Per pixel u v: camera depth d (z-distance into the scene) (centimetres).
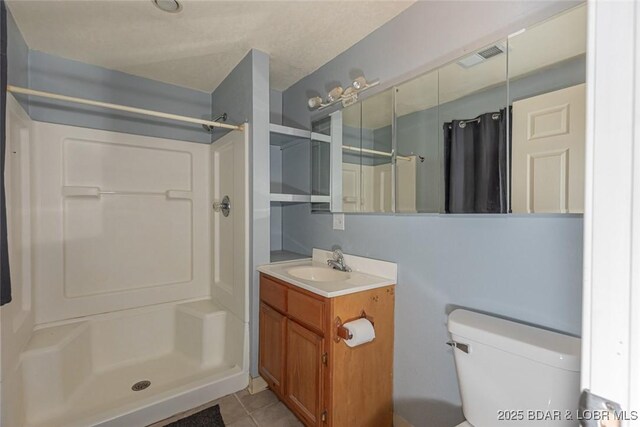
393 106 162
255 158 196
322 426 143
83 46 191
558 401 89
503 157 117
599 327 41
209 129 260
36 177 193
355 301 145
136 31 175
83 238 210
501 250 118
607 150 40
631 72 38
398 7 155
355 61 188
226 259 230
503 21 117
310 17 162
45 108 198
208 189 261
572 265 100
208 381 186
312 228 226
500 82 118
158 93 240
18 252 167
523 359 96
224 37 182
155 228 238
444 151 138
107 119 220
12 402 145
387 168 166
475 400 108
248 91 199
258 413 172
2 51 125
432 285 142
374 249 173
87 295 211
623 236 39
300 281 159
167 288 241
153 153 238
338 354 140
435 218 141
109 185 220
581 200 97
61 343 175
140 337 227
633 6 38
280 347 173
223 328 226
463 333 111
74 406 173
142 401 167
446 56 138
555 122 104
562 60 102
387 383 157
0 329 133
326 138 212
